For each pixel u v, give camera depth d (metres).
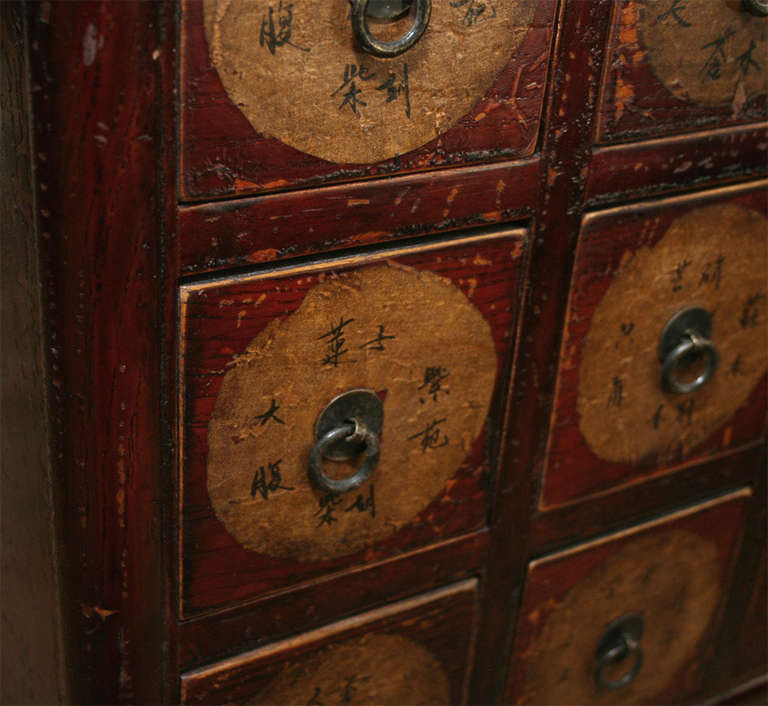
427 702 1.10
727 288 1.04
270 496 0.87
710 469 1.17
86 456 0.77
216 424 0.81
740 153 0.97
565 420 1.01
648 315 1.00
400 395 0.89
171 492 0.81
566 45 0.82
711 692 1.39
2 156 0.73
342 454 0.89
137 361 0.75
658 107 0.90
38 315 0.73
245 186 0.74
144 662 0.87
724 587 1.29
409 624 1.03
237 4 0.68
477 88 0.80
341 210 0.79
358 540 0.94
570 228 0.91
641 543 1.16
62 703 0.92
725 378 1.11
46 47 0.64
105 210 0.69
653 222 0.95
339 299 0.82
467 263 0.87
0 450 0.91
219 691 0.93
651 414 1.07
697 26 0.88
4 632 1.05
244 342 0.79
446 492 0.98
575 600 1.15
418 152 0.80
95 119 0.66
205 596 0.88
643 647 1.26
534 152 0.86
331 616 0.97
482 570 1.05
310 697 1.00
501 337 0.92
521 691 1.17
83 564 0.81
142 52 0.65
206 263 0.75
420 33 0.74
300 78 0.72
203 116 0.70
